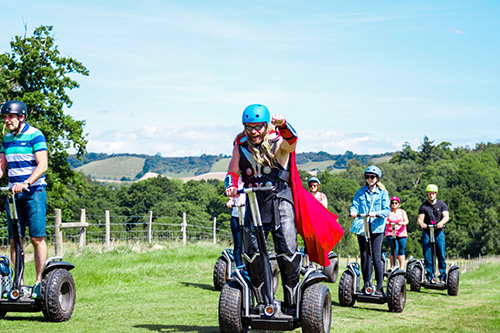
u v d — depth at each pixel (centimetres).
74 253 1488
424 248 1066
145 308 672
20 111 571
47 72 3134
